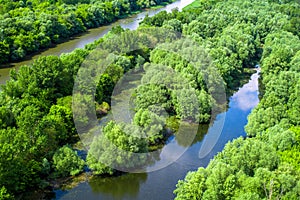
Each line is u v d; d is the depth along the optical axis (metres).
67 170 64.56
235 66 105.69
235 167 51.97
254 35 124.75
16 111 68.38
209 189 49.34
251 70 112.38
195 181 51.88
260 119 71.94
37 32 126.75
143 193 61.25
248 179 48.25
